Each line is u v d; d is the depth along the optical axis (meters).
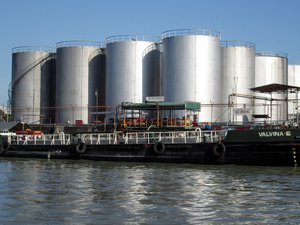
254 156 32.97
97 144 39.66
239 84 67.25
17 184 25.92
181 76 60.88
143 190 23.38
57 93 72.31
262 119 67.06
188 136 38.03
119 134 41.69
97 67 71.38
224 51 67.56
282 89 46.00
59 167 35.44
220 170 31.36
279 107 69.00
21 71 75.94
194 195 21.78
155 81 67.19
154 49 67.12
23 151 44.59
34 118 74.25
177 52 61.16
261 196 21.34
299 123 45.75
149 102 49.81
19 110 75.69
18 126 62.19
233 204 19.59
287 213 17.83
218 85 63.06
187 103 47.69
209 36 61.78
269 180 26.39
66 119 70.81
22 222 16.67
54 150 42.44
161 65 66.12
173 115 55.84
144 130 46.56
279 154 32.16
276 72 74.06
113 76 66.44
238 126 45.53
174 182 26.06
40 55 75.94
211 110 61.03
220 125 50.59
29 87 75.38
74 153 41.00
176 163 35.69
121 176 29.09
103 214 17.83
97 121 64.88
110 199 20.94
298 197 21.03
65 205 19.59
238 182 25.80
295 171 30.12
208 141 35.50
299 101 74.94
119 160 38.38
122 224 16.31
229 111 62.53
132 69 65.75
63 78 71.31
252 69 69.25
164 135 43.22
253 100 67.56
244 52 68.06
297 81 80.25
